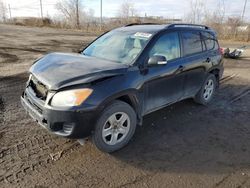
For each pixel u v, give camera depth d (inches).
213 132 176.4
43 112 130.5
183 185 122.1
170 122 188.4
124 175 127.8
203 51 210.7
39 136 159.3
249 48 761.0
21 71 326.0
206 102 225.9
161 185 121.6
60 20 1839.3
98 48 182.5
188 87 196.9
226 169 135.6
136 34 175.3
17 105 206.7
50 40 738.2
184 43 190.1
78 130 129.3
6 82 271.7
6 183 118.0
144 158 142.6
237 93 267.4
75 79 130.0
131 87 144.6
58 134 131.5
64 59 159.0
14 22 1865.2
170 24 190.1
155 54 164.1
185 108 216.5
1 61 393.1
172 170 133.2
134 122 153.2
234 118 201.5
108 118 139.0
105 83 134.6
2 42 629.0
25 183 118.6
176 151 150.7
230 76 350.0
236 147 157.9
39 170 128.2
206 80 218.4
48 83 130.8
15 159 135.6
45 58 166.1
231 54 520.7
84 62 152.0
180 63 181.8
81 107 126.3
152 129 176.2
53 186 117.9
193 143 160.6
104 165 135.0
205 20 1301.7
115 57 164.7
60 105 126.6
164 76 167.6
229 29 1160.8
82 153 144.3
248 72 383.2
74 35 997.2
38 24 1766.7
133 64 151.3
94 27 1587.1
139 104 154.6
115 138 146.0
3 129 166.1
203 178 127.8
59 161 136.3
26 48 548.1
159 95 169.6
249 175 131.3
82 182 121.4
